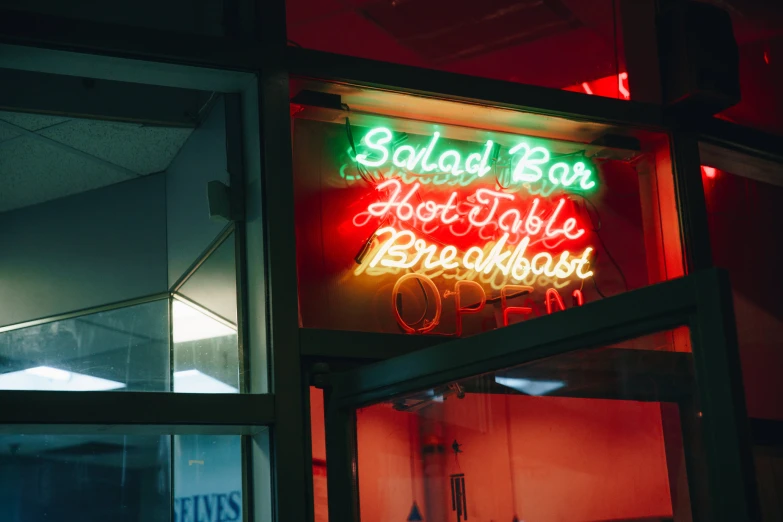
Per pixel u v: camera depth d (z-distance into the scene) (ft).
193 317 13.85
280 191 11.66
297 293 11.57
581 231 14.39
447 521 12.25
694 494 12.51
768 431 16.63
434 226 13.42
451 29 15.28
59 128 13.65
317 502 11.27
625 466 13.44
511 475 12.99
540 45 15.87
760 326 17.66
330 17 14.14
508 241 13.87
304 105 12.48
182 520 13.65
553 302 13.84
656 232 14.64
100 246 15.71
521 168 14.08
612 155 14.67
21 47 10.85
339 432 11.30
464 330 13.24
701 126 14.79
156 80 11.85
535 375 10.46
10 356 15.87
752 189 18.07
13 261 16.26
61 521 14.51
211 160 12.98
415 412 12.18
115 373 15.08
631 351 10.15
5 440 14.73
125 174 15.48
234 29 12.31
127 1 12.05
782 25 16.97
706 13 14.40
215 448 12.82
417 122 13.44
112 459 14.74
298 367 11.27
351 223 12.79
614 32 15.34
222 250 12.60
